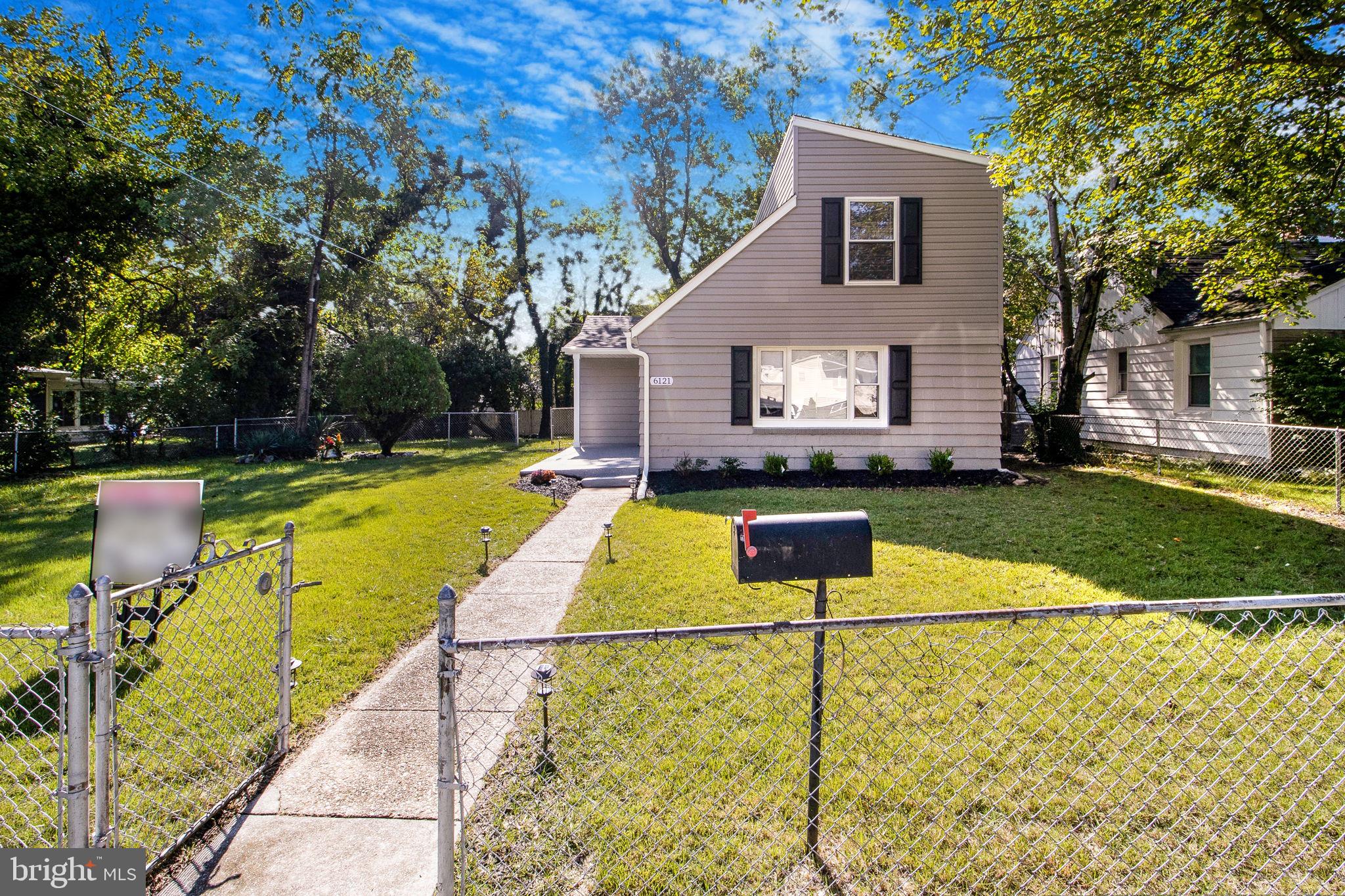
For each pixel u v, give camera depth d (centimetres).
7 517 964
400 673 415
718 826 260
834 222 1165
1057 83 773
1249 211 858
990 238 1158
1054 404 1625
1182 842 248
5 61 1620
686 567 612
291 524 326
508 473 1335
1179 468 1216
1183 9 709
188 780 295
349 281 2164
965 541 692
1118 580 550
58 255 1709
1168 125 861
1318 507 837
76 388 2233
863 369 1200
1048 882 231
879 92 1263
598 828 260
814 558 244
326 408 2583
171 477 1374
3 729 336
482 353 2778
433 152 2328
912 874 235
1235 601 206
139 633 433
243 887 237
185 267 2075
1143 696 346
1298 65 720
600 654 421
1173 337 1332
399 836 264
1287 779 281
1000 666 383
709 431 1200
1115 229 1198
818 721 244
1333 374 1003
